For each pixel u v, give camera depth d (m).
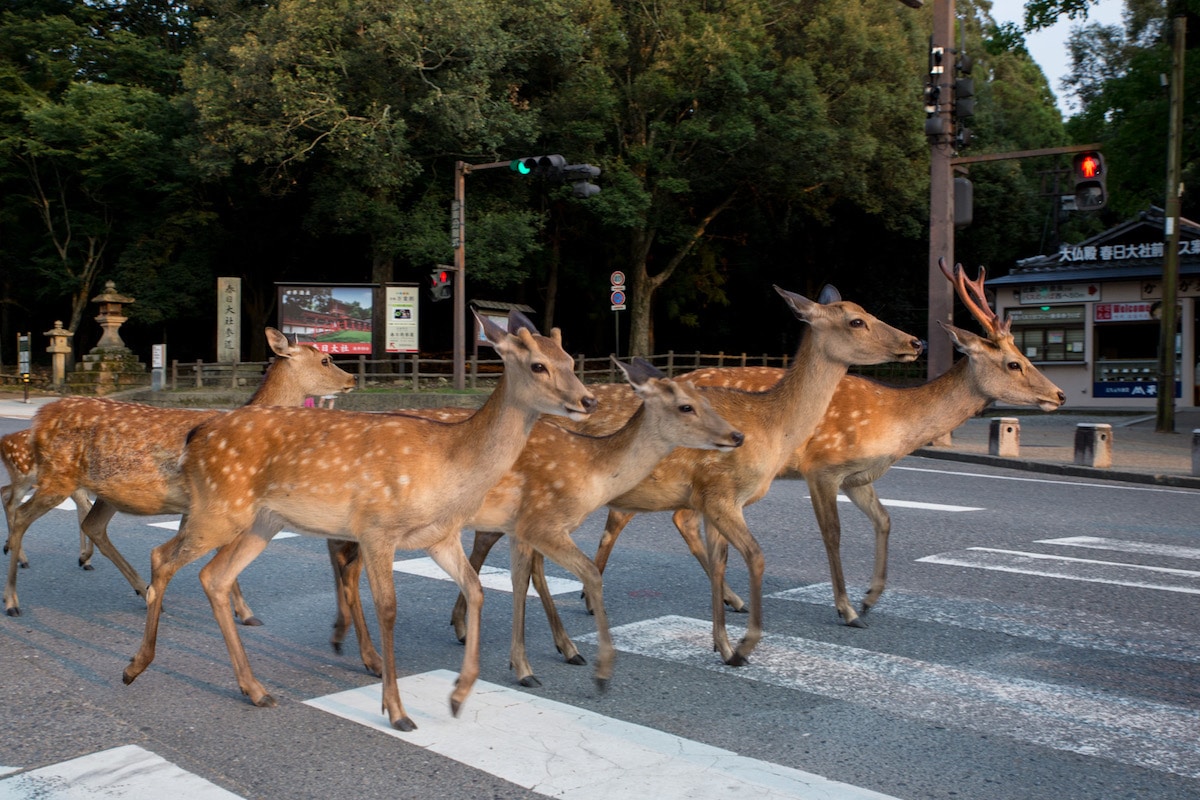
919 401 6.30
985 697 4.69
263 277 38.16
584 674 5.05
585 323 42.19
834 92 31.22
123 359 30.52
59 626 5.99
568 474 4.89
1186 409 22.86
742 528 5.32
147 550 8.27
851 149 29.80
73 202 36.62
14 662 5.25
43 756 3.97
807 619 6.09
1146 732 4.27
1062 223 37.47
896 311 38.88
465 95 26.67
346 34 26.84
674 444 4.96
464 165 23.36
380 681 4.93
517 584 4.97
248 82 26.31
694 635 5.75
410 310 26.14
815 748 4.07
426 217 28.23
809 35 30.48
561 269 37.22
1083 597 6.53
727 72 28.39
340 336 26.36
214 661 5.28
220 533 4.72
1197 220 27.80
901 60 31.00
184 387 28.98
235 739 4.15
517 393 4.54
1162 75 17.06
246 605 6.20
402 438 4.54
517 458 4.90
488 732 4.20
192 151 29.16
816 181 31.58
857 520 9.39
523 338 4.52
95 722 4.36
